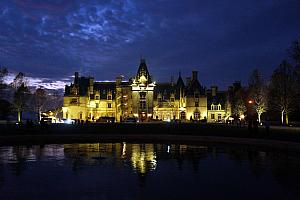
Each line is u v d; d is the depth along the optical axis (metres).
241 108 119.31
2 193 24.75
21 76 130.62
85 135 67.19
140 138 68.00
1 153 45.47
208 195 24.45
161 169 34.00
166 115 138.62
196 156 43.31
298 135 53.62
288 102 90.00
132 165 36.34
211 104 141.00
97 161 38.78
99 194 24.61
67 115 137.25
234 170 33.53
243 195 24.44
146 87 132.75
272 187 26.69
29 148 51.78
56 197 23.83
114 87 144.88
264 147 53.16
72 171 32.78
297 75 76.00
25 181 28.42
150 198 23.66
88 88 142.00
